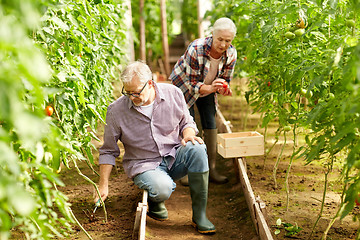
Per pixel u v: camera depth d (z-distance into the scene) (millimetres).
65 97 2383
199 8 7332
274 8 3309
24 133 1016
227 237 2918
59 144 1612
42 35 2045
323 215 2969
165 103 3023
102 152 3010
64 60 2436
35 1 1151
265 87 3711
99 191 2926
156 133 3016
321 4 2516
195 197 2967
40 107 1896
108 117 3008
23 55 1040
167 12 10438
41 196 1708
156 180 2896
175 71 3771
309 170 3879
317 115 2279
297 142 4656
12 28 1088
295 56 2859
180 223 3152
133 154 3059
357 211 3018
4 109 999
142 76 2795
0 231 1222
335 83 2539
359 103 1724
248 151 3559
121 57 5500
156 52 10352
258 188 3543
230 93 3635
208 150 3955
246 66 4629
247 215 3143
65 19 2400
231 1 5000
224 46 3453
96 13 3119
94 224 2959
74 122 2678
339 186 3490
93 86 3057
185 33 12430
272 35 3389
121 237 2764
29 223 1764
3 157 1119
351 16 2490
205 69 3656
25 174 1778
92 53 3012
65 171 4078
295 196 3328
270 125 5465
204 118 3939
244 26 4875
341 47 1999
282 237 2699
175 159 3053
